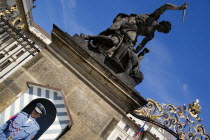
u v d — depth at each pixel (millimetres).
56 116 4531
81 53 5184
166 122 7777
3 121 4273
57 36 5250
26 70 5020
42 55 5234
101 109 5035
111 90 5180
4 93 4688
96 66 5148
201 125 7918
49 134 4426
